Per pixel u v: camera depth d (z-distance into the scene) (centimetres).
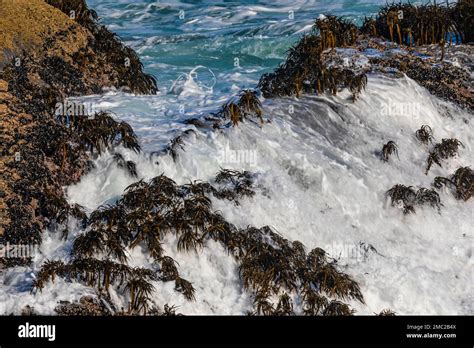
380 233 2095
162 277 1734
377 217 2133
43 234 1847
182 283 1727
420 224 2148
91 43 2677
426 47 3041
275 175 2077
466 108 2709
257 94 2473
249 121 2252
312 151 2208
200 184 1950
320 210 2064
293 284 1798
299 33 3903
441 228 2161
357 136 2383
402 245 2072
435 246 2095
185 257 1809
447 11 3192
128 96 2572
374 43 2994
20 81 2247
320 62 2519
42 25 2567
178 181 2000
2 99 2111
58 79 2450
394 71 2712
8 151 1955
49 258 1773
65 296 1625
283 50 3691
